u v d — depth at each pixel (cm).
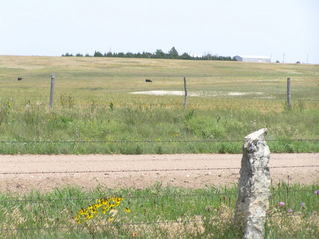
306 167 2569
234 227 1342
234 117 4066
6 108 3791
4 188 2031
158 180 2209
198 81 13038
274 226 1425
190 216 1595
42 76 14200
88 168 2398
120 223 1437
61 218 1523
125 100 6869
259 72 17475
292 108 4862
